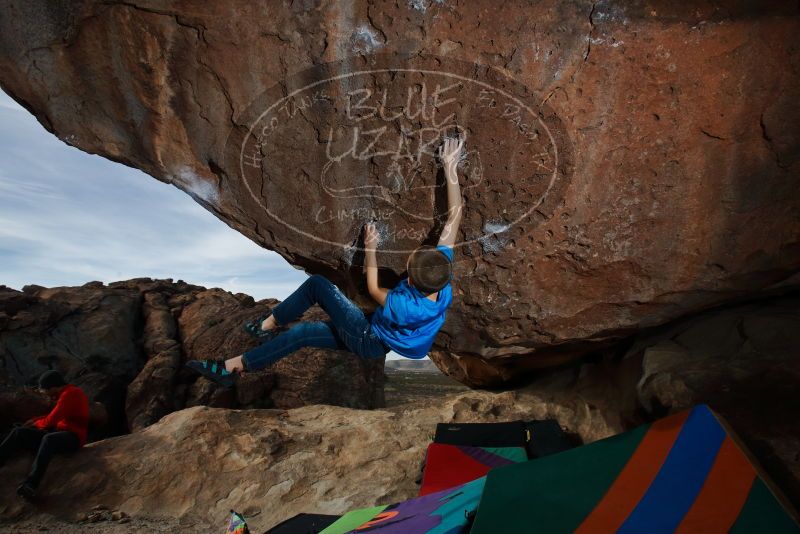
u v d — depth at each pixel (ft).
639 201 10.62
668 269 11.41
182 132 10.10
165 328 37.01
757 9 9.22
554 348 14.46
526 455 12.16
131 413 32.40
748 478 6.43
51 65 9.46
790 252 11.10
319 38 9.14
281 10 8.99
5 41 9.21
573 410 15.12
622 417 13.33
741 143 10.19
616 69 9.46
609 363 14.97
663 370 11.57
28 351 32.58
